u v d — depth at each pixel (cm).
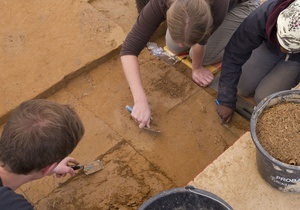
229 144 278
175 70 321
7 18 333
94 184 257
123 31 330
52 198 250
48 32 326
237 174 197
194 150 275
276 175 175
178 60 327
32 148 166
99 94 305
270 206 186
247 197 190
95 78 314
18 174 179
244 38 249
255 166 198
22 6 340
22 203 157
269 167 172
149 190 255
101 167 264
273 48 262
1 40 320
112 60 324
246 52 258
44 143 167
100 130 283
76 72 308
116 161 269
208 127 287
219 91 278
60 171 234
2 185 170
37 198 251
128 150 274
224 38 302
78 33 327
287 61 268
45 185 256
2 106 285
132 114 266
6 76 301
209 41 301
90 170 261
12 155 169
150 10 245
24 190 254
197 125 288
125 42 265
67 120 175
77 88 309
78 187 256
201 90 309
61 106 179
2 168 178
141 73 319
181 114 294
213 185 194
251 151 203
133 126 285
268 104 184
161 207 172
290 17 201
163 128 285
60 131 170
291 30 200
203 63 320
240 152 204
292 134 174
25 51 314
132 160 269
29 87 296
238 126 288
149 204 166
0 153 172
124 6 360
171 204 173
